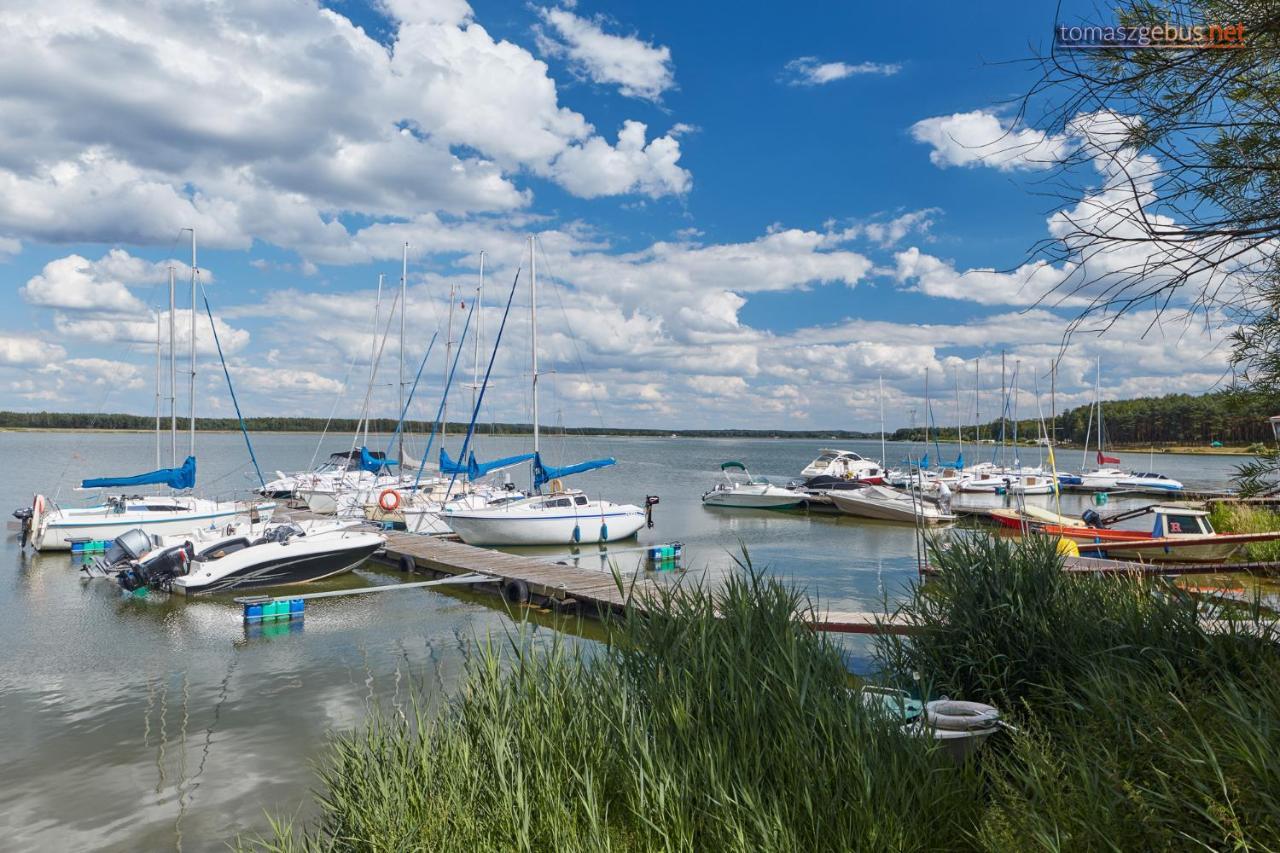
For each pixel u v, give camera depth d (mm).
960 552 6574
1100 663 4871
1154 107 2584
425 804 4332
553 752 4438
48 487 37969
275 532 16766
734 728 4387
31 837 6039
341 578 17375
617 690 4859
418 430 39719
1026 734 4074
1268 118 2594
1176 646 4836
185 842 5938
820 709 4312
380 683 9789
